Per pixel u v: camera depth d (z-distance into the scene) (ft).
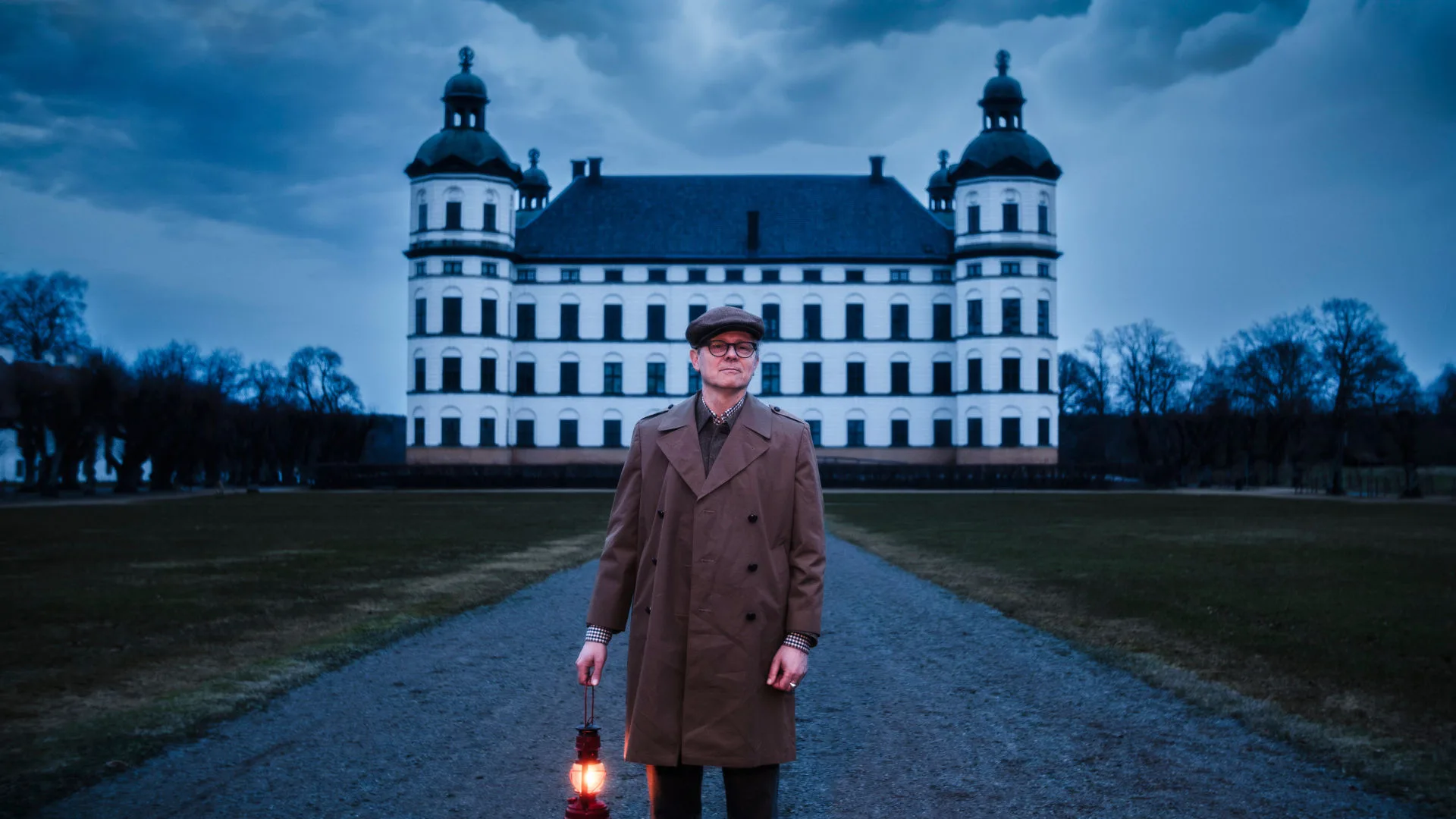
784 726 15.58
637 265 271.69
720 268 272.51
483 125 266.77
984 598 53.88
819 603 15.55
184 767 24.29
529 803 22.03
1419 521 119.14
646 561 15.81
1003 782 23.48
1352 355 319.47
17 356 276.41
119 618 45.47
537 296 271.28
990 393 259.39
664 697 15.35
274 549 80.89
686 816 15.65
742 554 15.31
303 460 326.44
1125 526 111.65
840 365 272.10
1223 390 332.39
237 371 369.91
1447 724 27.71
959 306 265.95
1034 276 259.80
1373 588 55.98
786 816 21.35
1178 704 30.50
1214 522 117.08
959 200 265.13
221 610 47.85
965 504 170.60
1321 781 23.13
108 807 21.49
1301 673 34.32
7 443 287.07
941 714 29.99
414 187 262.47
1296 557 74.02
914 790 22.99
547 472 248.11
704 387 16.24
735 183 284.61
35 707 29.60
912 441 271.08
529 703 31.40
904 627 45.93
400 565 69.21
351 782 23.38
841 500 186.39
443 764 24.91
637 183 283.59
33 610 47.62
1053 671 35.70
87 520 119.96
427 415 258.37
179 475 261.24
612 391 270.67
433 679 34.60
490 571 66.39
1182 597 52.60
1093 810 21.47
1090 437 398.01
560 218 277.23
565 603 52.95
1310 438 308.81
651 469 16.01
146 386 223.51
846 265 272.72
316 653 37.96
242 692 31.71
